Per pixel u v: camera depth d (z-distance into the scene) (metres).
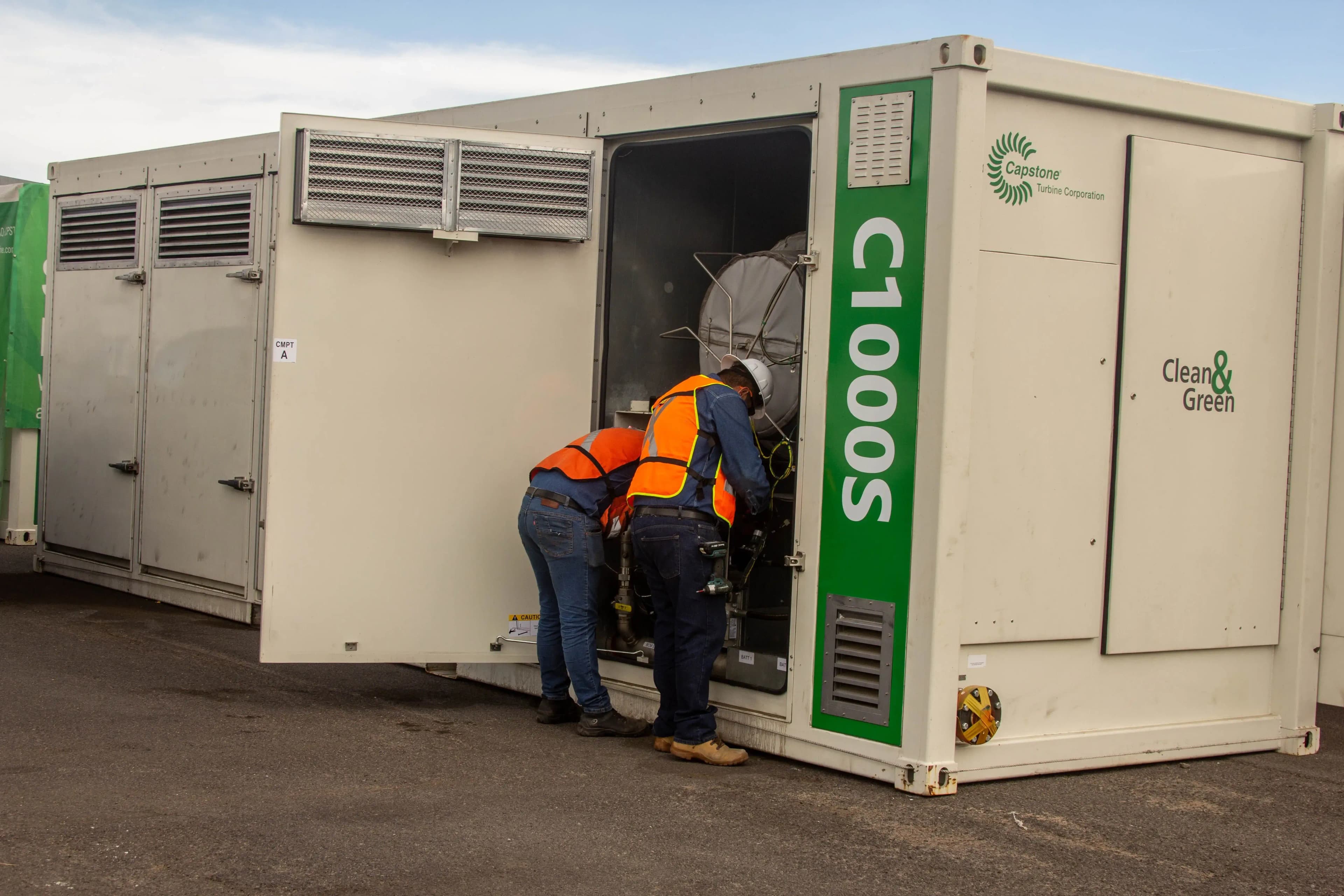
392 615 4.71
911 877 3.19
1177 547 4.36
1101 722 4.27
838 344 4.09
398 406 4.68
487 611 4.79
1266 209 4.49
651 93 4.61
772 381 4.40
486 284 4.72
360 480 4.66
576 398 4.79
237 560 6.54
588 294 4.79
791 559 4.21
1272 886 3.23
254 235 6.46
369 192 4.55
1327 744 4.82
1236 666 4.56
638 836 3.42
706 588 4.11
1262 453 4.53
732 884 3.09
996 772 4.06
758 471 4.08
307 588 4.63
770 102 4.26
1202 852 3.47
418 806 3.62
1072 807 3.84
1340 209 4.57
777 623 4.57
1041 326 4.05
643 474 4.19
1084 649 4.22
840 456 4.09
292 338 4.59
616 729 4.55
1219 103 4.33
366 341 4.64
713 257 5.36
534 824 3.50
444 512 4.73
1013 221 3.99
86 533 7.55
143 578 7.18
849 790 3.94
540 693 5.14
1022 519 4.04
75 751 4.04
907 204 3.92
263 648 4.60
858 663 4.06
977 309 3.93
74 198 7.61
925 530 3.86
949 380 3.81
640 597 4.92
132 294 7.21
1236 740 4.53
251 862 3.10
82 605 6.92
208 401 6.71
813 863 3.26
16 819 3.33
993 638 4.00
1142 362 4.24
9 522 9.02
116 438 7.33
